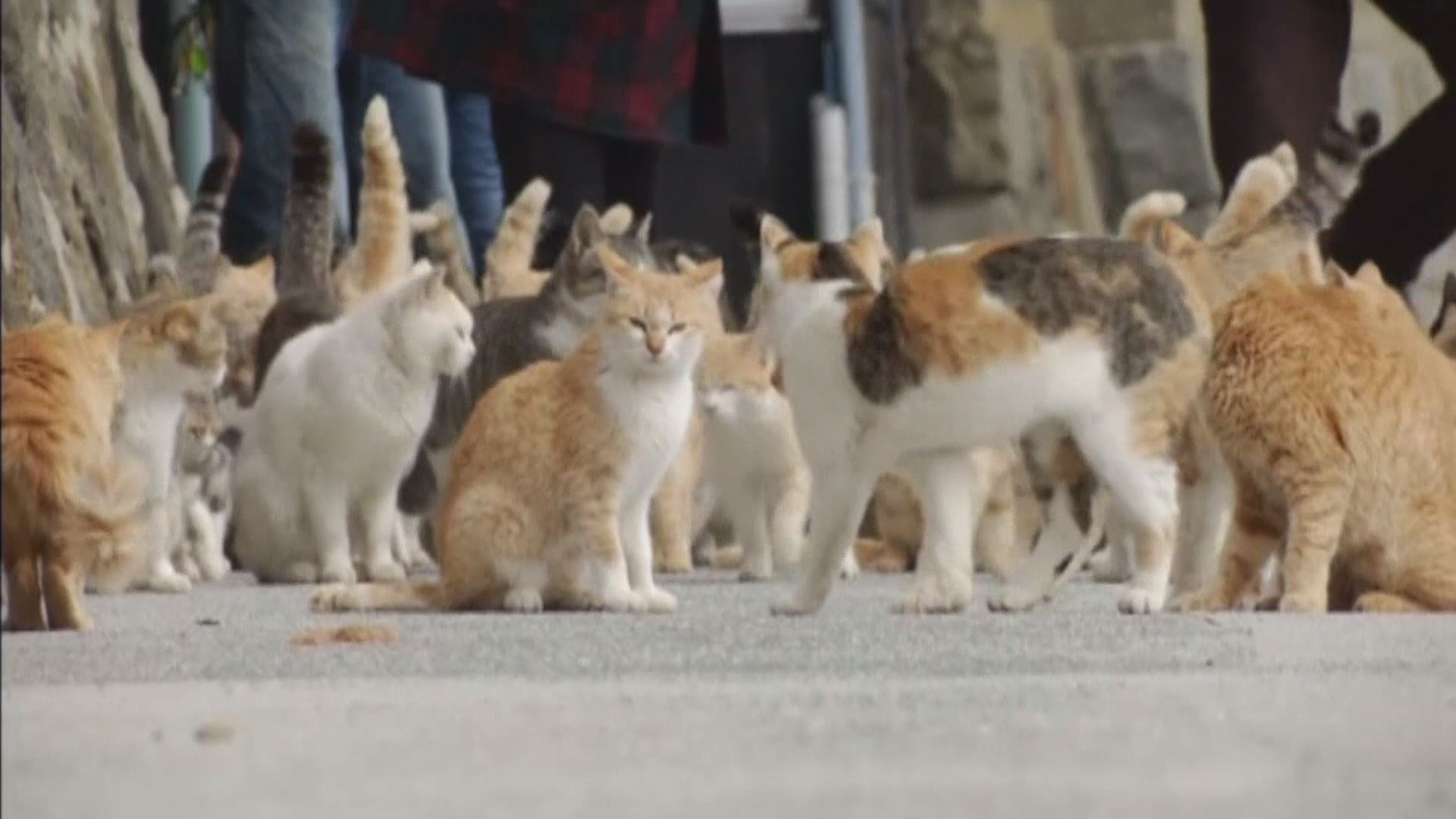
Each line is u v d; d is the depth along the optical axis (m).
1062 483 11.02
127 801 6.55
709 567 16.03
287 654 9.40
